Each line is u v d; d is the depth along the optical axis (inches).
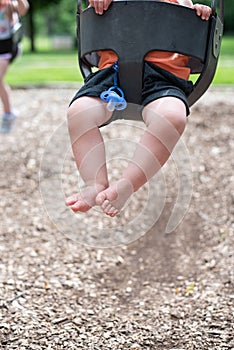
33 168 394.9
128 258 292.7
